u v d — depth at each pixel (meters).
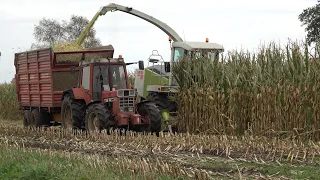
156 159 12.05
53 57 20.44
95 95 18.27
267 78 17.08
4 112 31.09
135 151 13.81
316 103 15.65
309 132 15.52
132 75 25.59
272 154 12.73
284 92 16.19
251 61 18.23
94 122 17.58
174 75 20.12
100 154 13.51
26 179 10.27
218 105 18.52
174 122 19.95
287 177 10.12
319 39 16.56
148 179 9.53
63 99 19.83
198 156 12.61
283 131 16.05
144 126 17.83
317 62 16.08
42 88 21.67
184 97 19.72
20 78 24.00
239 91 17.86
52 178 10.13
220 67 18.95
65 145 15.48
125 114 17.52
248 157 12.46
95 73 18.38
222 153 13.15
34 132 18.30
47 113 22.34
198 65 19.53
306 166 11.23
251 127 17.02
